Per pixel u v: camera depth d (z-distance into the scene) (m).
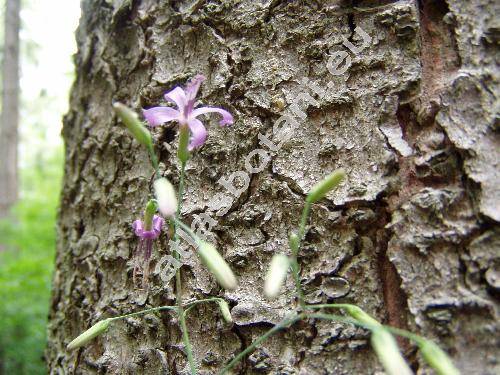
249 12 0.14
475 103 0.11
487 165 0.11
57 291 0.18
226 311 0.12
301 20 0.13
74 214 0.17
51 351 0.18
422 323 0.10
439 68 0.12
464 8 0.12
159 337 0.13
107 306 0.15
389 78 0.12
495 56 0.11
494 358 0.10
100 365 0.14
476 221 0.10
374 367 0.11
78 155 0.18
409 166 0.11
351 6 0.13
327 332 0.11
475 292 0.10
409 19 0.12
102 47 0.17
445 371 0.08
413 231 0.11
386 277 0.11
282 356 0.12
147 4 0.16
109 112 0.17
